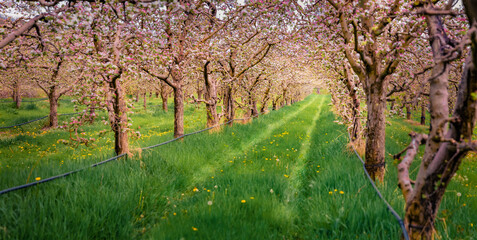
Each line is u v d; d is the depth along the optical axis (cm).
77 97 612
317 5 662
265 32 883
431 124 265
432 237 279
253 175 553
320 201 429
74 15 416
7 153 985
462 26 425
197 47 886
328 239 350
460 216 403
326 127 1379
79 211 367
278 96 2359
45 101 3152
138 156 643
